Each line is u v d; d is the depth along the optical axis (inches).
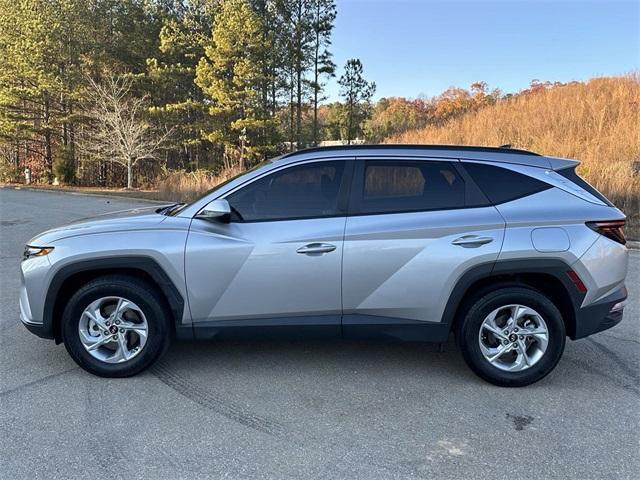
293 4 1425.9
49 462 111.0
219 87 1259.8
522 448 117.6
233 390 146.1
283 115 1530.5
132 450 115.7
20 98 1485.0
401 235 145.4
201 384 149.8
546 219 146.7
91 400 139.3
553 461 112.5
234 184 152.2
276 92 1448.1
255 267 146.6
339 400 140.5
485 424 128.3
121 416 130.8
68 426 125.6
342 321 149.6
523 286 147.5
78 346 151.4
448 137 1046.4
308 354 172.7
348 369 161.0
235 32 1235.9
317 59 1481.3
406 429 125.6
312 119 1583.4
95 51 1467.8
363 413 133.4
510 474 107.9
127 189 1314.0
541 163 155.9
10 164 1727.4
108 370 151.9
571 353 175.0
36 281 149.9
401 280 146.3
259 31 1256.2
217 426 126.4
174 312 149.9
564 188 152.0
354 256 145.6
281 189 151.4
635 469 109.7
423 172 152.3
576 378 155.6
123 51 1508.4
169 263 146.9
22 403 137.3
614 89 973.2
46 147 1669.5
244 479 105.7
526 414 133.4
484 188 151.0
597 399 141.9
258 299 148.3
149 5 1556.3
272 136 1354.6
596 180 547.2
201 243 147.3
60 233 153.3
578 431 125.1
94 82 1429.6
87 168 1588.3
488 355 148.6
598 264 146.1
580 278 145.4
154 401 138.9
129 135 1318.9
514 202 149.8
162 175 1366.9
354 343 183.0
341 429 125.4
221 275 147.2
